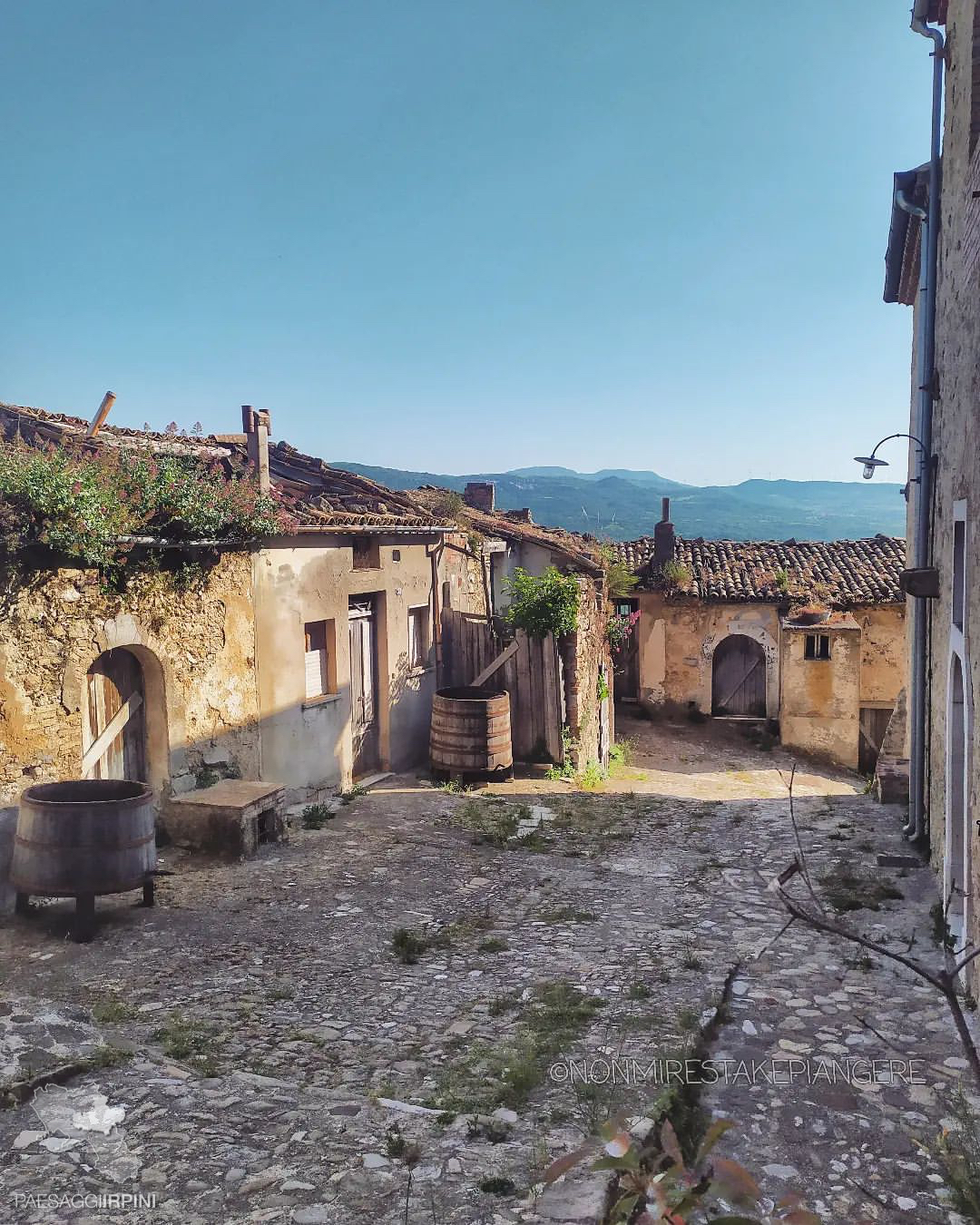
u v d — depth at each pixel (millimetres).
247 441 11109
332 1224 3314
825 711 20094
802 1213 2145
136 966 6055
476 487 21516
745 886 8195
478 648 14047
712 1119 4211
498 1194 3486
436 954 6578
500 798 11656
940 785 7656
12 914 6805
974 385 5902
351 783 11719
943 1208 3604
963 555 6691
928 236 8250
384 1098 4387
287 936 6762
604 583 17406
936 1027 5184
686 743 20438
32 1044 4699
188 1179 3602
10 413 10820
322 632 11242
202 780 9070
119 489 8055
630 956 6496
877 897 7539
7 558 6875
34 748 7109
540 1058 4793
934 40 8000
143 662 8539
